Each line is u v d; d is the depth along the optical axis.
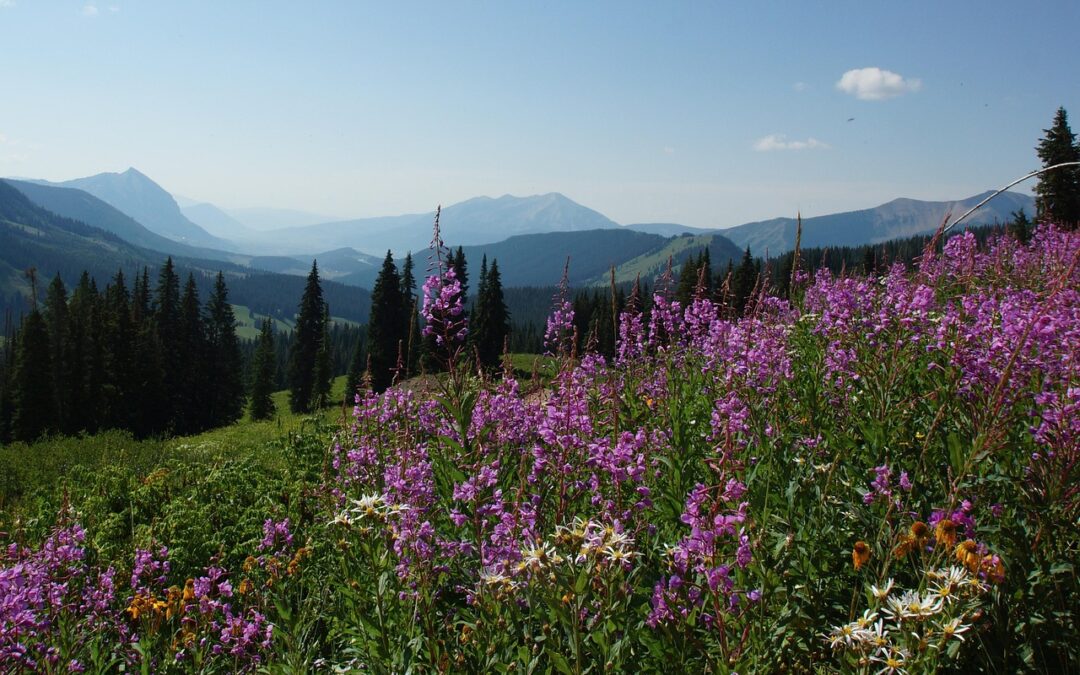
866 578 3.66
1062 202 32.81
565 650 3.61
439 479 6.16
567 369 6.88
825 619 3.67
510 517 4.22
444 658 3.88
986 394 4.53
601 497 4.82
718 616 3.24
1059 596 3.37
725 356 7.46
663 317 9.28
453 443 6.11
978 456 3.67
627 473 4.40
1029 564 3.58
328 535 6.85
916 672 2.84
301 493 10.27
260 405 88.38
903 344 5.91
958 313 5.98
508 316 56.78
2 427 76.06
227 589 6.21
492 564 4.08
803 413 6.14
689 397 7.38
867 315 7.39
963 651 3.34
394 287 66.38
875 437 5.05
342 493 7.25
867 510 4.24
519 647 3.69
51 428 65.38
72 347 71.12
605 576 3.38
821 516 4.18
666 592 3.49
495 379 7.68
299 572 6.85
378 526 4.45
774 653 3.39
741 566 3.46
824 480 4.64
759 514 3.95
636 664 3.57
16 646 4.70
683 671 3.31
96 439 34.38
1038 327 4.61
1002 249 12.72
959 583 2.91
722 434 5.45
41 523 10.84
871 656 2.85
